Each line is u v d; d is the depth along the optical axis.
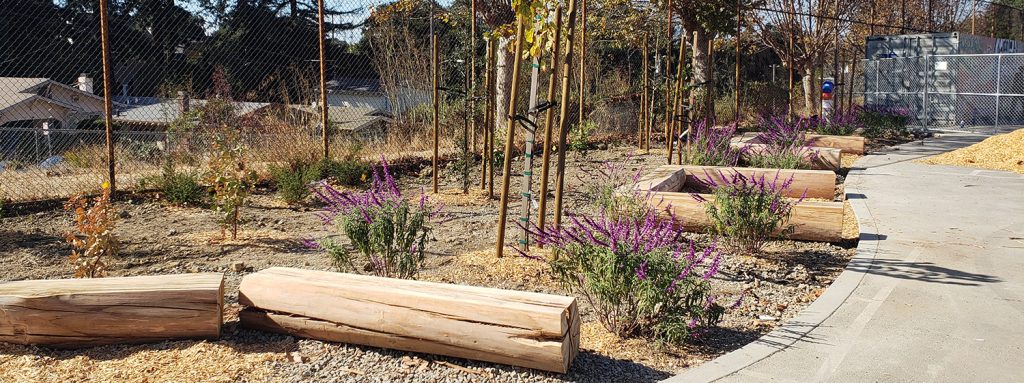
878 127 18.19
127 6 22.53
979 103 22.36
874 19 24.62
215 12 23.34
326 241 5.11
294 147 10.36
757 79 29.78
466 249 6.53
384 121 15.47
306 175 9.41
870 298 5.05
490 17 14.27
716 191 6.76
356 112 21.03
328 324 4.09
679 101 11.98
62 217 7.86
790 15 19.11
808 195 9.22
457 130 12.66
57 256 6.25
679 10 14.48
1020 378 3.76
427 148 12.68
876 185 10.26
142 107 21.39
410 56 16.52
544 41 6.39
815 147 12.93
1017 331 4.44
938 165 12.63
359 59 25.50
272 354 3.97
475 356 3.85
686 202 7.12
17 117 20.12
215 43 23.06
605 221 4.69
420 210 5.29
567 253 4.68
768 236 6.59
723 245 6.67
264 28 23.56
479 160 12.36
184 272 5.76
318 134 11.43
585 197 9.26
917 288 5.28
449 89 9.73
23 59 21.05
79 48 22.09
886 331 4.42
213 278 4.26
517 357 3.77
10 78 20.67
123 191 8.80
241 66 22.84
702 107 13.91
